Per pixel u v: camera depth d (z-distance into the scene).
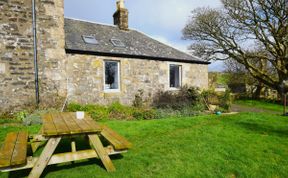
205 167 3.62
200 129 5.96
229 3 18.41
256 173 3.52
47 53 8.29
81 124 3.54
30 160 2.91
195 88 11.98
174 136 5.22
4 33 7.60
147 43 12.44
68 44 8.98
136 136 5.28
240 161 3.89
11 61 7.71
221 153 4.20
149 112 8.73
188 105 10.84
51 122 3.71
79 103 8.87
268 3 16.50
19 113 7.39
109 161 3.37
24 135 3.93
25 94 7.92
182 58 12.16
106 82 9.88
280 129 6.17
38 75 8.14
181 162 3.75
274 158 4.07
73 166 3.52
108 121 7.19
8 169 2.64
